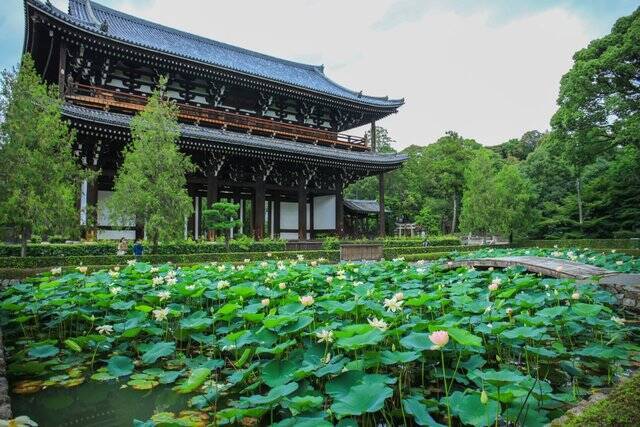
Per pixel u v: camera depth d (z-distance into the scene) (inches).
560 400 129.8
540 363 197.8
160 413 156.3
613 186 1446.9
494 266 470.9
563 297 277.4
